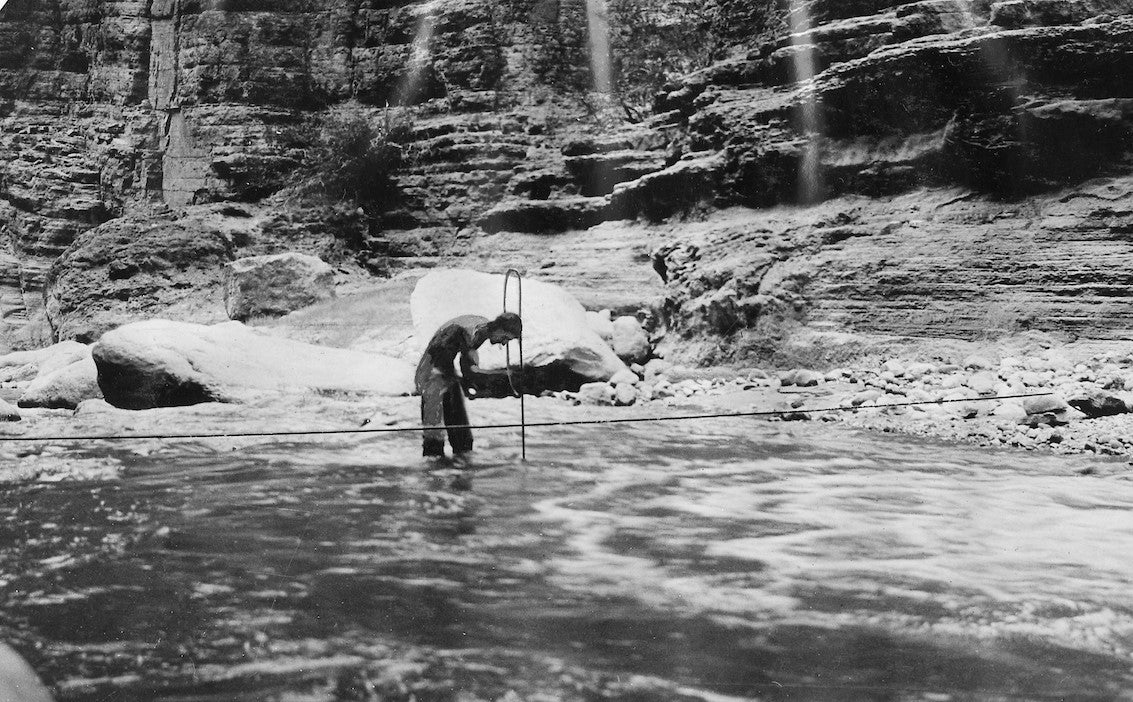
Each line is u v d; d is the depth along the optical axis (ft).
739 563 18.07
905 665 13.08
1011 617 15.07
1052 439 32.73
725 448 32.22
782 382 47.01
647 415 40.14
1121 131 50.39
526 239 78.13
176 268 85.40
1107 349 43.98
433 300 52.90
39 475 26.04
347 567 17.37
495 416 39.40
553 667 12.83
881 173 57.72
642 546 19.26
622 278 66.59
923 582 16.98
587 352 48.14
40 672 12.27
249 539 19.19
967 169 54.08
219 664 12.69
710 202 66.13
